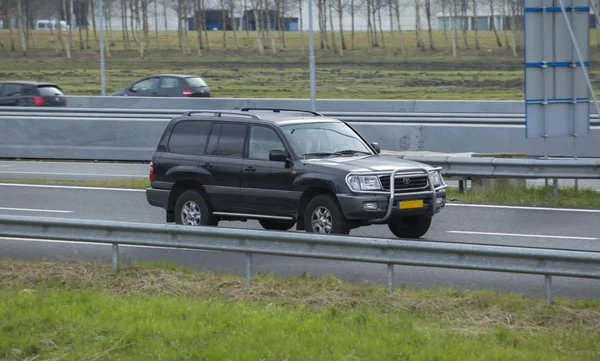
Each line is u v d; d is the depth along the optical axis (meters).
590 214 47.81
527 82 53.22
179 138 42.59
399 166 38.19
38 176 67.56
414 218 39.59
